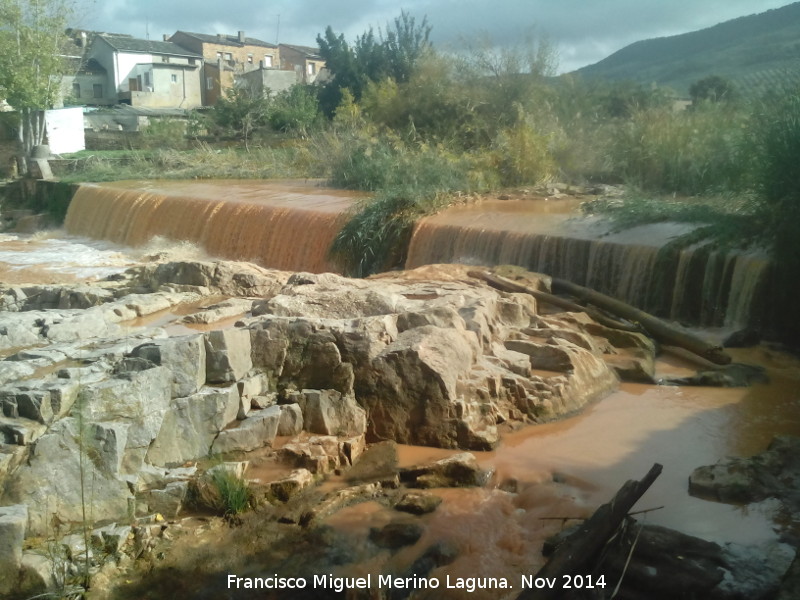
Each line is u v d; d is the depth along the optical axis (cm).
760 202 1319
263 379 764
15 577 523
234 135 4281
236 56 6781
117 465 612
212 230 2031
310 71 7588
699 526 614
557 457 742
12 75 3472
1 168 3469
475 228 1541
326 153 2908
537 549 593
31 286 1309
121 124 5044
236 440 695
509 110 2870
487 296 1012
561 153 2384
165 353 676
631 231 1430
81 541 568
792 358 1070
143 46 5872
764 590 521
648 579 529
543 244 1420
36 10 3522
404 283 1151
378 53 4653
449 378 768
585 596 520
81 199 2623
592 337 1052
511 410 817
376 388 764
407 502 643
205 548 587
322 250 1772
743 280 1173
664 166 2000
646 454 752
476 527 620
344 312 894
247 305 1126
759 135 1405
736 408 879
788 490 662
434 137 2777
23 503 570
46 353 711
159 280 1335
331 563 569
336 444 712
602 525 564
